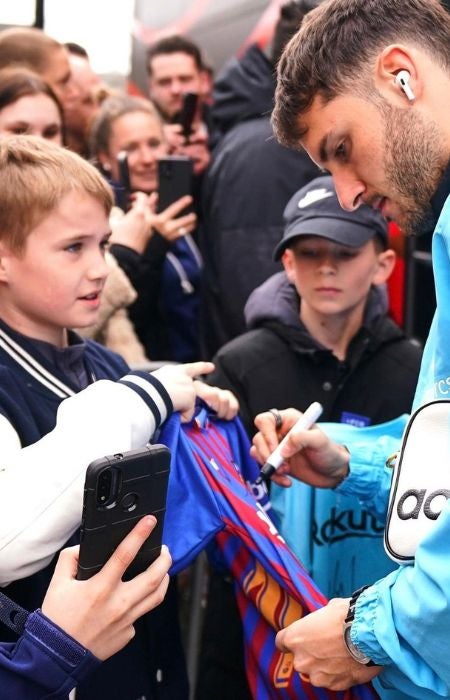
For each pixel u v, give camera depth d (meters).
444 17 1.41
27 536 1.21
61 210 1.46
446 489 1.28
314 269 1.99
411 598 1.24
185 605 2.53
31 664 1.13
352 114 1.40
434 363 1.33
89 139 3.45
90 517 1.10
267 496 1.70
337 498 1.79
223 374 2.07
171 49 4.10
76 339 1.59
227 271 2.75
